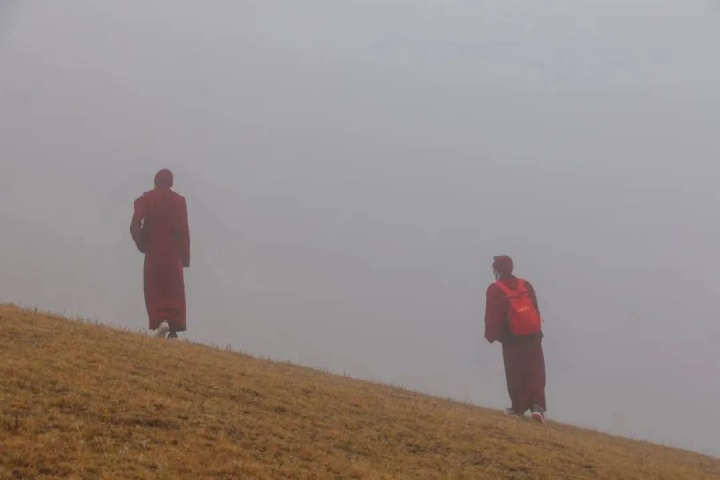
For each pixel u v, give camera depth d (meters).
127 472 19.50
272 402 27.67
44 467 19.14
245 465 21.19
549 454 28.36
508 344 39.31
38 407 22.33
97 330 33.09
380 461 24.08
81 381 24.98
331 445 24.62
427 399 36.59
